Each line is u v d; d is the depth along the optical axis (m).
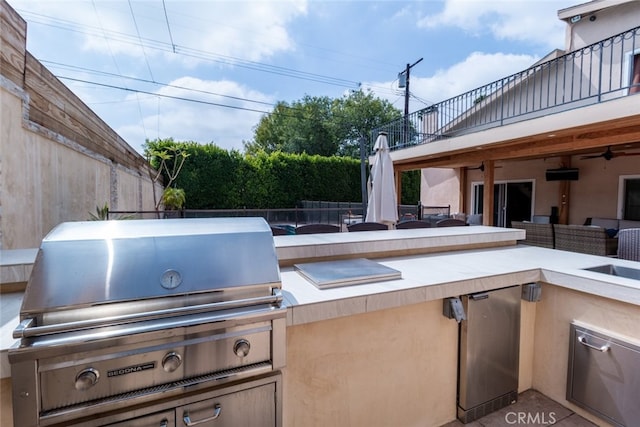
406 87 16.95
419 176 17.55
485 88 6.91
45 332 0.94
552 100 7.46
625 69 6.43
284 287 1.59
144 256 1.19
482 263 2.17
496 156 6.62
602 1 6.61
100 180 5.15
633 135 4.52
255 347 1.20
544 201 8.32
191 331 1.09
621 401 1.63
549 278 1.98
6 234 2.60
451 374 1.90
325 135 22.48
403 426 1.76
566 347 1.95
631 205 6.75
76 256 1.12
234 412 1.19
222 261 1.28
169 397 1.08
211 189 12.52
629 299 1.58
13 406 0.90
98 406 0.98
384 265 2.02
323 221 11.20
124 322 1.04
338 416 1.58
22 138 2.86
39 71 3.17
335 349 1.56
